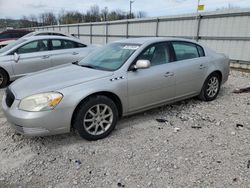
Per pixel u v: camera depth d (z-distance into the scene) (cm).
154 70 380
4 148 311
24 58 659
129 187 236
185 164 271
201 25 1100
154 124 383
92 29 2022
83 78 328
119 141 328
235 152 295
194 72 442
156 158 284
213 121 395
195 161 277
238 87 622
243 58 959
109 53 405
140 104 375
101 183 242
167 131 357
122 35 1655
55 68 397
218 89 511
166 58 407
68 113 302
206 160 278
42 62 684
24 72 668
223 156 286
